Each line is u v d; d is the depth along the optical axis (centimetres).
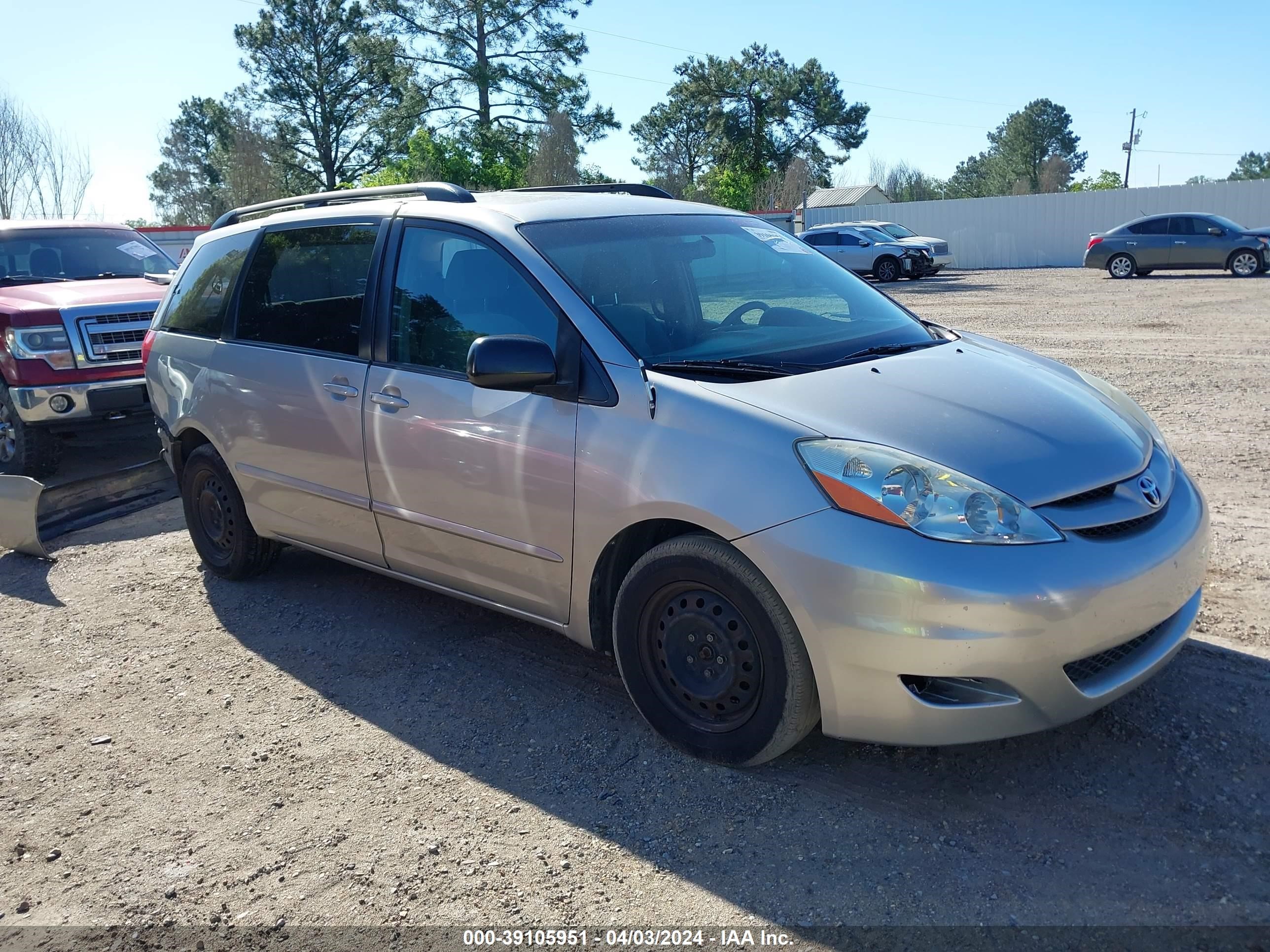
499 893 270
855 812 293
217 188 7006
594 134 4553
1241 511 542
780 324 375
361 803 316
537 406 343
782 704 294
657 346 339
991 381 337
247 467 470
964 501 271
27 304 738
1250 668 359
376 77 4916
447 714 369
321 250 441
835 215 3772
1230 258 2344
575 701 373
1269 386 894
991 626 262
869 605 269
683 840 286
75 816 320
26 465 744
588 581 336
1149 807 286
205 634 459
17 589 538
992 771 308
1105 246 2491
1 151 2898
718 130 6003
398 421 387
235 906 272
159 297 788
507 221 376
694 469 300
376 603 482
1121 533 286
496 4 4328
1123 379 965
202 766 345
